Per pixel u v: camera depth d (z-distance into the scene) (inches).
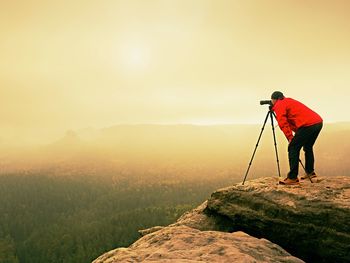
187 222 390.3
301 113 345.7
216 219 385.4
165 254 231.8
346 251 283.1
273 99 369.1
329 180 365.4
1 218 6673.2
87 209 7598.4
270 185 366.6
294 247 317.4
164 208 5492.1
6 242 4776.1
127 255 241.3
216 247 244.4
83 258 3467.0
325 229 296.4
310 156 384.5
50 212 7372.1
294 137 349.4
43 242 4419.3
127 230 4301.2
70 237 4320.9
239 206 358.9
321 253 298.8
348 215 289.9
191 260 215.3
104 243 3895.2
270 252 254.5
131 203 7534.5
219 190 386.9
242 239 275.9
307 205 313.4
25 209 7490.2
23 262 4033.0
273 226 327.6
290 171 358.9
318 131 347.9
